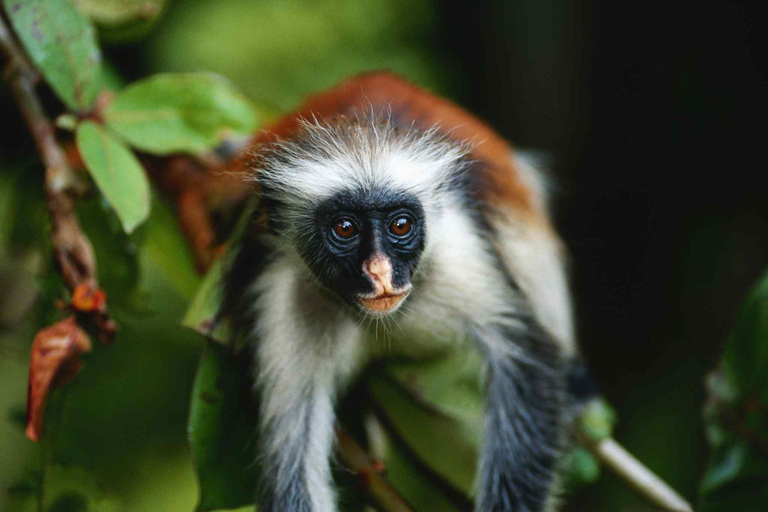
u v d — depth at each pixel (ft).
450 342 23.48
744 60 59.00
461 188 22.98
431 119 23.77
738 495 22.38
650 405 56.29
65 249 19.42
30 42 20.04
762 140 58.75
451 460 24.39
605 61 62.64
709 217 60.23
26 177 24.80
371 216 20.31
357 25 51.11
